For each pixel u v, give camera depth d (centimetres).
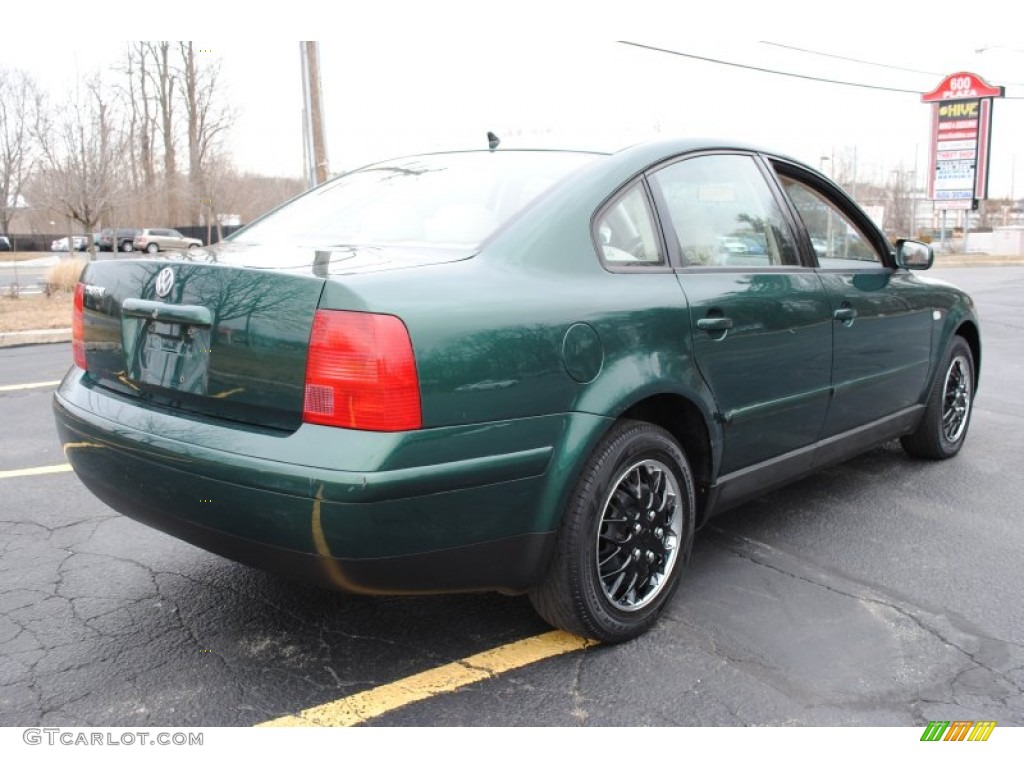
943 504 447
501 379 249
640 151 325
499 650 295
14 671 278
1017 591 346
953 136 3947
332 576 238
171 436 254
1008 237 4231
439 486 238
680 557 315
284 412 240
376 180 363
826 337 378
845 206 426
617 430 286
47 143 2242
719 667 286
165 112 4375
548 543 270
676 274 315
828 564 370
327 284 235
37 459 518
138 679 275
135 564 363
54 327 1171
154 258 286
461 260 267
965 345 517
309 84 1509
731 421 329
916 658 293
